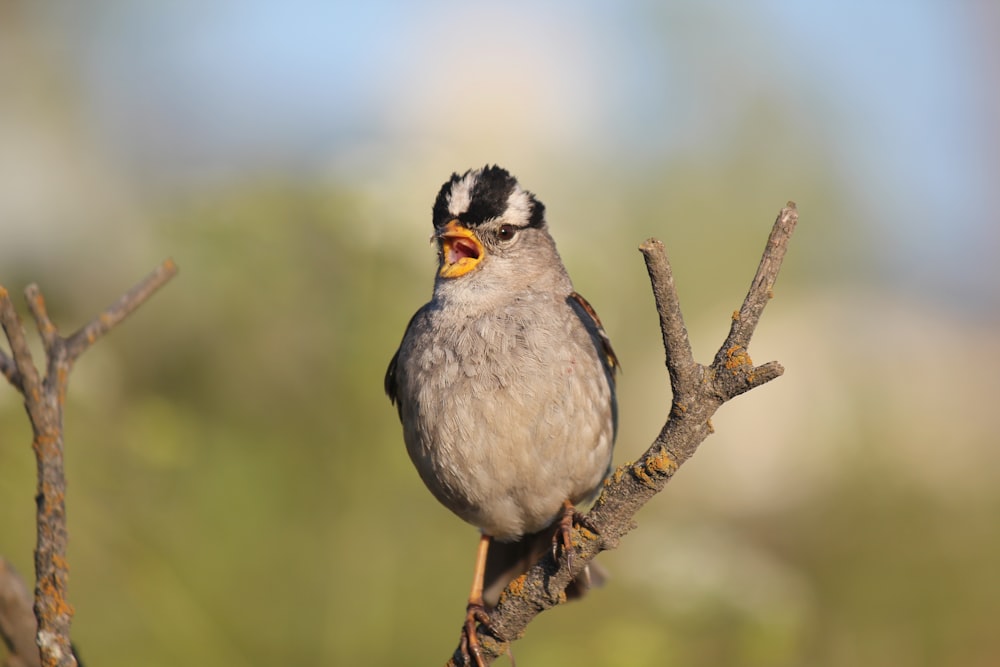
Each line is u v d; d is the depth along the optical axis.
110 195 13.67
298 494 10.70
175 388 11.03
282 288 10.84
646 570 10.83
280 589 10.43
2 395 9.56
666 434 6.29
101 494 10.02
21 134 13.77
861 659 13.05
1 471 9.57
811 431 14.41
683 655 10.29
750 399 14.62
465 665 7.42
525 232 8.59
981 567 13.46
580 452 7.91
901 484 14.12
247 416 10.84
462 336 7.98
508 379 7.80
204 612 10.10
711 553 11.01
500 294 8.27
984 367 15.08
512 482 7.93
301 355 10.88
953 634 13.15
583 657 10.09
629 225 14.91
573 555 6.83
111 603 9.89
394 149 11.67
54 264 12.19
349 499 10.70
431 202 11.23
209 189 12.23
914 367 15.06
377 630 10.52
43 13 15.02
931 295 16.94
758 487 14.24
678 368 6.03
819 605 13.30
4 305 5.78
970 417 14.57
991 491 14.03
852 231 16.39
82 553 9.87
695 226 15.37
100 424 9.99
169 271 6.28
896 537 13.78
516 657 10.75
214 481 10.51
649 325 14.40
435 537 10.88
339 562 10.58
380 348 10.77
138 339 11.09
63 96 14.66
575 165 14.95
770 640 10.27
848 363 14.86
